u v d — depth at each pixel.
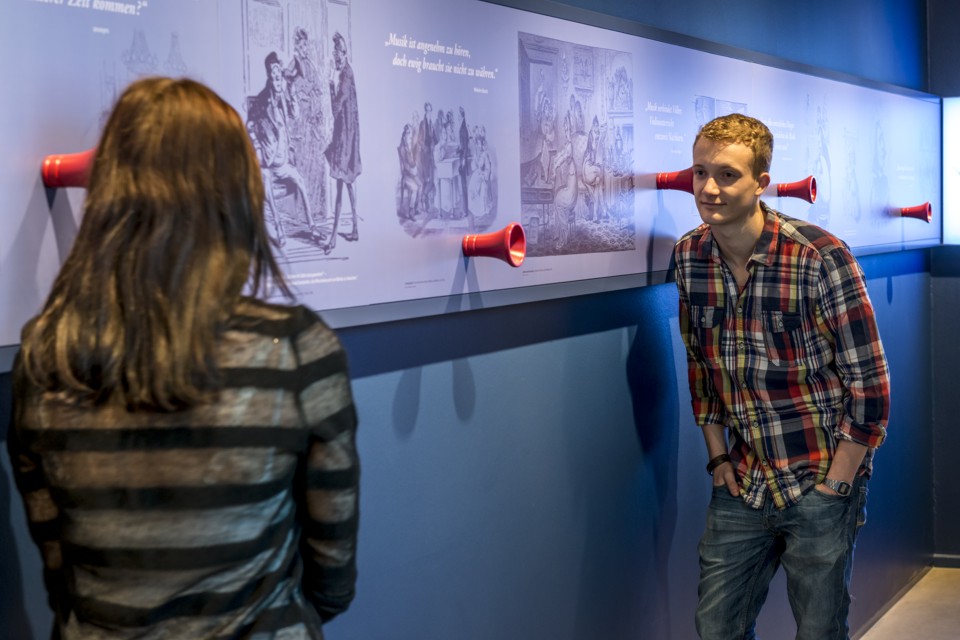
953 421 4.20
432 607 1.90
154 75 1.36
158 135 0.99
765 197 2.82
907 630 3.62
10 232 1.22
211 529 0.98
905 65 3.96
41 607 1.33
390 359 1.77
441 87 1.81
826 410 2.20
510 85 1.97
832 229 3.24
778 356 2.20
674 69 2.48
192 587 0.99
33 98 1.23
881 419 2.13
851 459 2.16
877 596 3.72
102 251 0.97
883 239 3.63
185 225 0.98
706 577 2.34
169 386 0.95
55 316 1.00
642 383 2.51
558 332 2.20
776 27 3.03
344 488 1.08
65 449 0.98
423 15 1.76
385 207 1.70
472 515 1.98
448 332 1.90
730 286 2.22
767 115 2.88
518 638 2.12
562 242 2.13
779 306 2.17
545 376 2.17
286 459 1.03
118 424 0.97
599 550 2.37
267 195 1.50
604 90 2.24
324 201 1.59
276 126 1.51
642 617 2.53
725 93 2.69
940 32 4.13
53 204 1.27
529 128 2.02
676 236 2.54
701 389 2.38
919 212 3.74
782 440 2.22
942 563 4.26
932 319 4.20
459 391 1.93
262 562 1.02
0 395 1.27
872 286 3.59
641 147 2.37
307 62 1.56
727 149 2.08
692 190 2.38
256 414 0.99
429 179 1.79
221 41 1.44
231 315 1.00
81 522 0.98
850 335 2.11
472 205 1.89
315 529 1.10
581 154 2.17
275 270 1.07
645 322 2.51
